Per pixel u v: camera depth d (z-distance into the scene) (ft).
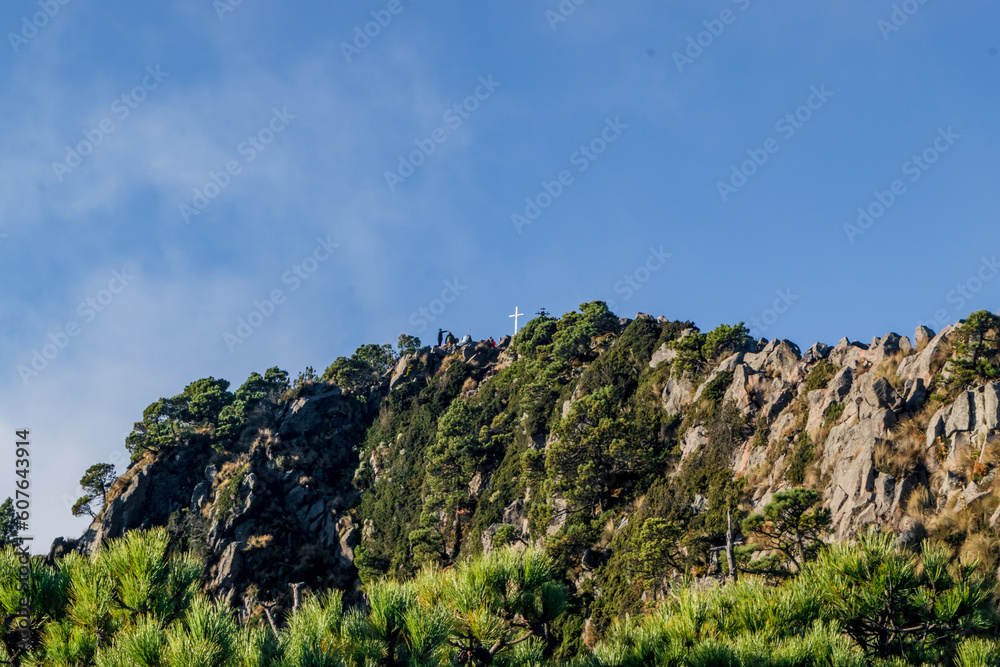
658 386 221.87
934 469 121.70
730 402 183.73
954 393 131.23
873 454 128.16
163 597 38.24
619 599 156.87
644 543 152.46
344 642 36.91
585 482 197.26
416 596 41.01
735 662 44.93
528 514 219.20
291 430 348.18
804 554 112.47
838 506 125.08
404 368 398.83
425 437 326.03
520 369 323.78
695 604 52.47
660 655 47.16
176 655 32.04
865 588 54.39
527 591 41.83
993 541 101.81
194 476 328.49
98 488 327.47
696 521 158.30
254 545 277.85
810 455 147.74
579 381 260.21
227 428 343.87
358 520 301.84
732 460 170.19
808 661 46.44
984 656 50.90
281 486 316.19
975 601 53.52
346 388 392.68
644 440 202.28
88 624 36.24
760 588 55.47
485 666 41.52
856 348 167.12
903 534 111.24
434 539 240.12
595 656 48.42
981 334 134.51
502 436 279.49
